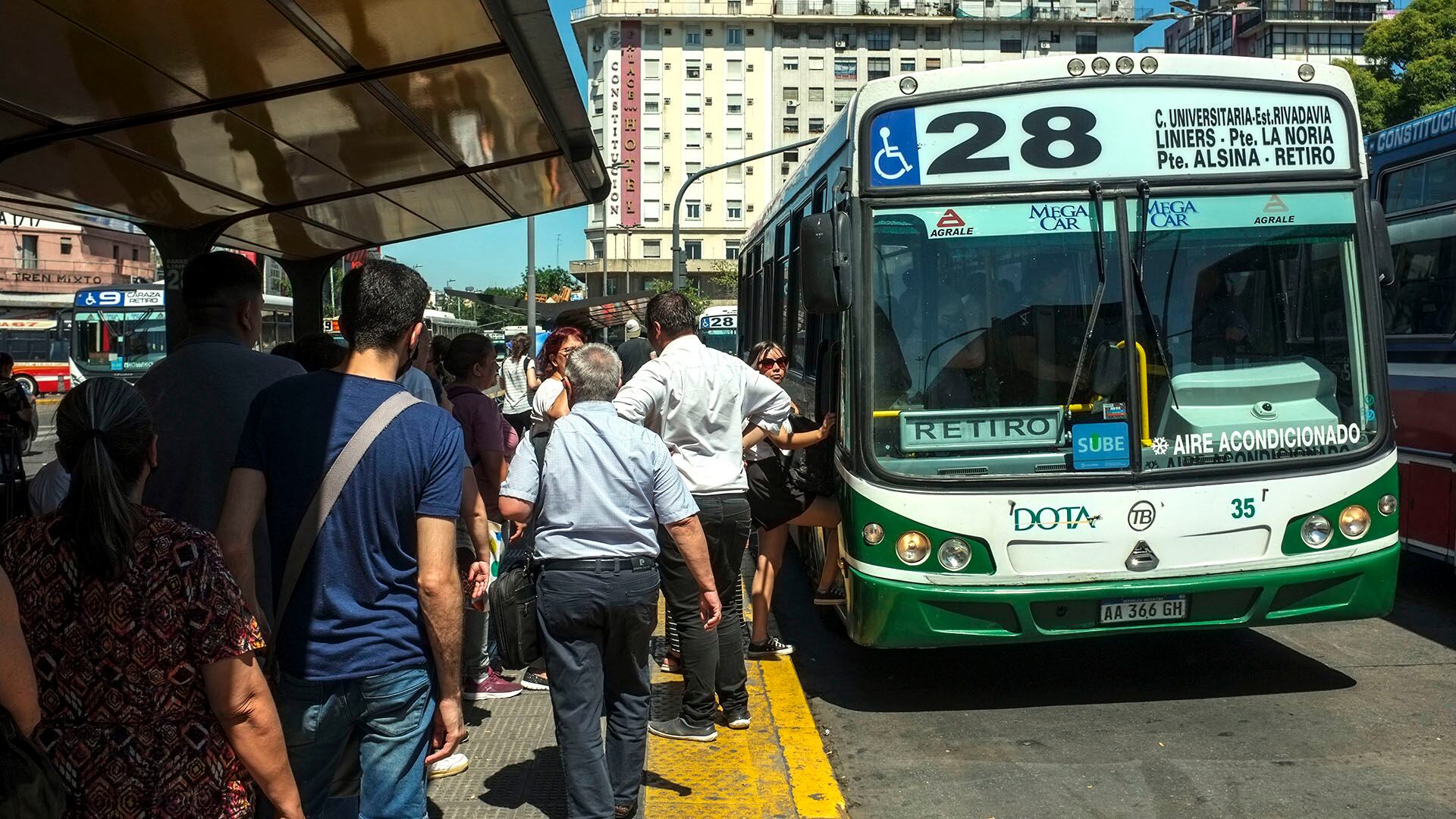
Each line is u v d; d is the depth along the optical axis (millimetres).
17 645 2297
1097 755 5418
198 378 3721
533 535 4414
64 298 39875
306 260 9930
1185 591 5730
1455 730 5609
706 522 5434
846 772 5320
